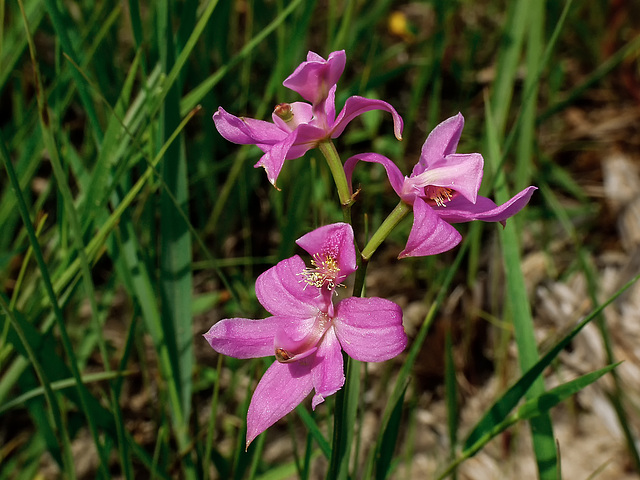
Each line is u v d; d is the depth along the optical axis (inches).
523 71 16.0
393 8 16.9
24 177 10.0
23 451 9.9
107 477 7.3
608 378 11.3
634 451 8.5
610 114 15.4
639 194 13.4
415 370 11.7
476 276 12.6
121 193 9.0
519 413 6.5
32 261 10.8
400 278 12.9
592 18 16.2
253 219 13.3
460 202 5.7
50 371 8.0
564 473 11.1
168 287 8.7
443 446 11.3
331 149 5.7
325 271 5.5
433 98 12.9
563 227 13.6
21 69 12.6
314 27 15.9
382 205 13.5
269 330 5.6
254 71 14.0
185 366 8.8
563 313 12.3
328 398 8.0
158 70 9.0
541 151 14.6
